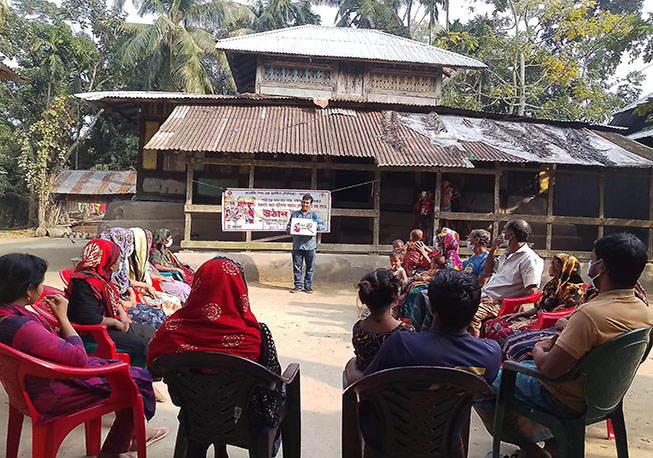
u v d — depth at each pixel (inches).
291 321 277.7
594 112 895.7
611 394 103.3
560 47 1045.8
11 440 105.8
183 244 406.9
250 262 412.2
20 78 370.6
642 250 100.8
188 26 948.6
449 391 88.0
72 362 100.0
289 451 108.5
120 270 177.8
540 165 450.3
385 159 382.3
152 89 976.3
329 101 471.2
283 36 612.4
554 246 521.3
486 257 230.8
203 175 491.5
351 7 1056.8
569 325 101.0
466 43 916.0
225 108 464.1
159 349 100.0
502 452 136.0
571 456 102.9
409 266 281.3
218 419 95.4
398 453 91.0
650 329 100.0
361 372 105.8
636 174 426.3
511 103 937.5
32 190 1070.4
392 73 591.2
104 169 1083.3
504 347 141.8
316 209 409.7
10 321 98.0
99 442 126.0
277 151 382.0
